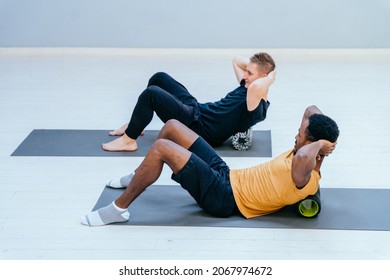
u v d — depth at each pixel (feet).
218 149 14.60
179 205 11.76
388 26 22.65
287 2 22.54
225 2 22.63
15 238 10.76
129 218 11.27
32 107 17.67
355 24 22.68
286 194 10.78
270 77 13.79
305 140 10.70
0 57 23.00
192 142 11.57
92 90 19.25
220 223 11.10
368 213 11.44
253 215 11.27
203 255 10.19
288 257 10.15
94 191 12.46
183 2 22.68
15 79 20.33
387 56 22.76
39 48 23.47
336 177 13.09
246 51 23.06
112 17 23.02
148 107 13.96
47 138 15.33
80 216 11.48
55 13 23.06
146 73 21.04
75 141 15.12
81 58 22.90
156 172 10.72
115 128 16.07
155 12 22.86
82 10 23.00
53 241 10.66
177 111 13.97
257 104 13.83
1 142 15.11
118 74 20.93
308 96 18.48
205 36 23.04
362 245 10.46
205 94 18.86
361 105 17.66
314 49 22.99
